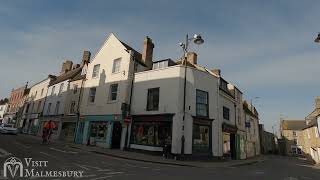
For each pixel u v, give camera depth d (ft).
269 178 38.04
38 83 144.87
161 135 63.00
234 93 91.45
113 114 74.69
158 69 68.59
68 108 99.91
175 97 62.54
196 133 63.41
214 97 70.23
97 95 83.87
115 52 82.38
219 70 88.48
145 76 71.41
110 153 57.31
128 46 86.38
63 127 99.76
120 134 73.87
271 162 88.63
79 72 107.55
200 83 67.26
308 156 143.64
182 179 29.53
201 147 63.52
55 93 115.75
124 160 48.49
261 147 179.83
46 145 64.08
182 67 64.85
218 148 67.62
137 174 30.99
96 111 81.92
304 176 46.11
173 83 64.23
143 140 66.08
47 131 69.21
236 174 39.78
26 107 152.97
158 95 66.59
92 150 62.13
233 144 85.71
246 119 108.17
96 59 90.07
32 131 132.46
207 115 67.00
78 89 96.22
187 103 63.00
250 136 113.29
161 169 38.27
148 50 84.53
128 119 69.21
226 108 80.84
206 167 48.47
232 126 81.61
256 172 46.24
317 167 82.28
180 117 60.70
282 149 231.91
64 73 133.08
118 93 75.56
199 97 66.59
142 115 67.67
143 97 69.82
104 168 34.19
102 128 78.07
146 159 51.26
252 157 110.01
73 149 62.13
